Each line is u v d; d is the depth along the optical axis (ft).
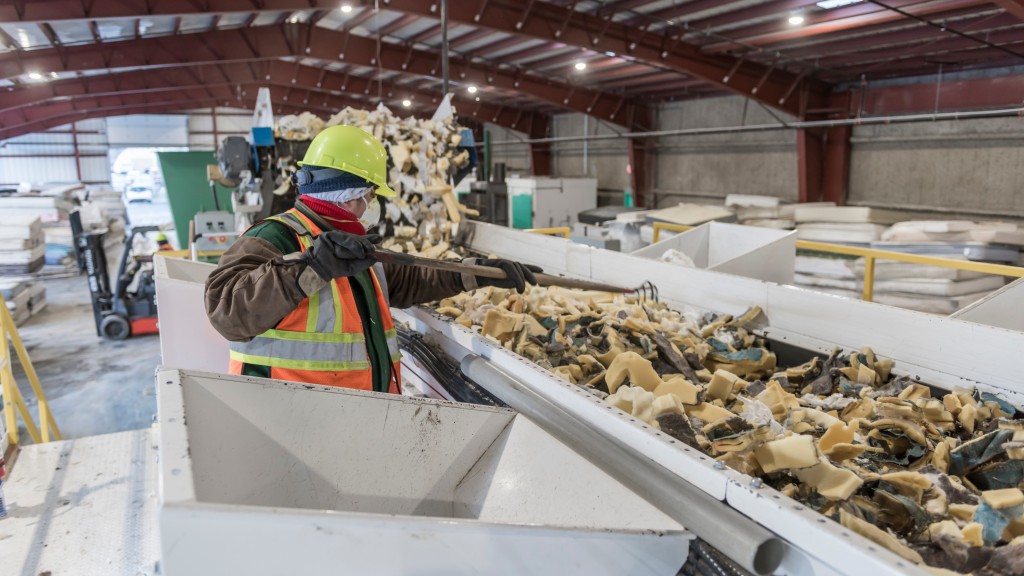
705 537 3.69
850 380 6.93
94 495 9.53
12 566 7.87
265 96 12.00
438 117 13.60
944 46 23.11
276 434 4.37
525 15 26.40
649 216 28.02
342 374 5.63
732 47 26.76
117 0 23.85
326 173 5.72
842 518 3.89
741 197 33.30
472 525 3.17
